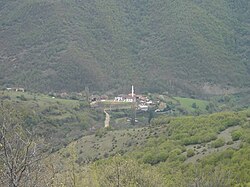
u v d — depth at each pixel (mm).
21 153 13836
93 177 30109
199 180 42031
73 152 24391
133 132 89812
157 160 64750
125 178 34781
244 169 46562
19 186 13836
